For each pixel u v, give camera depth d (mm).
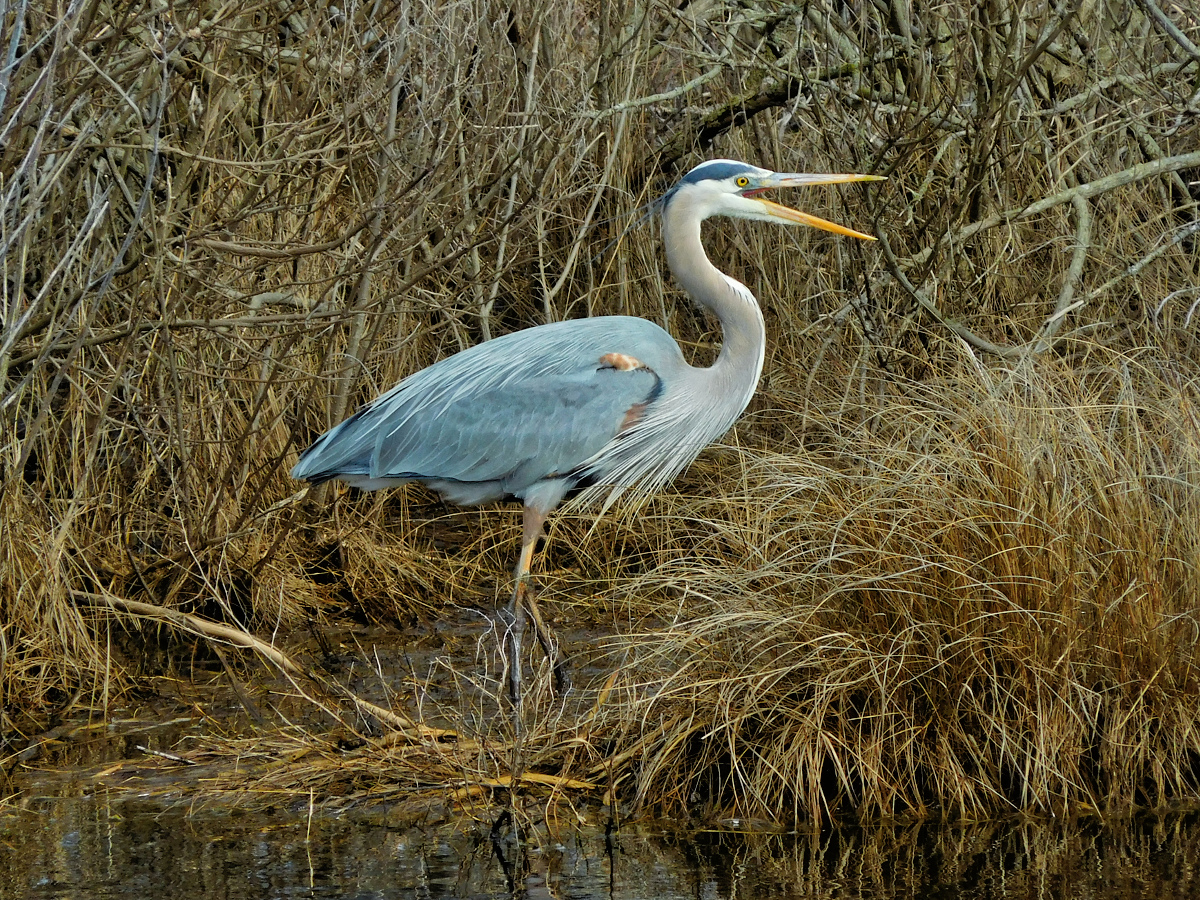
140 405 11406
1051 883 7422
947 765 8523
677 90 13281
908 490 9523
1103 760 8570
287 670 10633
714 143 15375
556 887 7520
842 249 13906
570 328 10898
